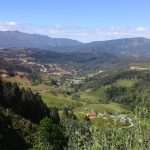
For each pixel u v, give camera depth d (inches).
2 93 7440.9
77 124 7839.6
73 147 5590.6
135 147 3791.8
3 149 5408.5
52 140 5374.0
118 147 4623.5
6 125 6023.6
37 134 5605.3
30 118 7751.0
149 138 3661.4
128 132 4781.0
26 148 5812.0
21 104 7657.5
